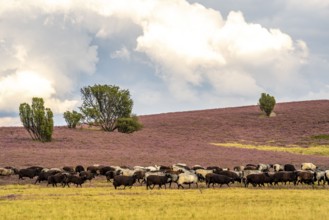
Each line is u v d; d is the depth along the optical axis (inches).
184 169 1881.2
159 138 3383.4
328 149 3041.3
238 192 1470.2
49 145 2763.3
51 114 2940.5
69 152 2496.3
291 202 1223.5
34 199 1293.1
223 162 2389.3
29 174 1849.2
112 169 1951.3
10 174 1916.8
